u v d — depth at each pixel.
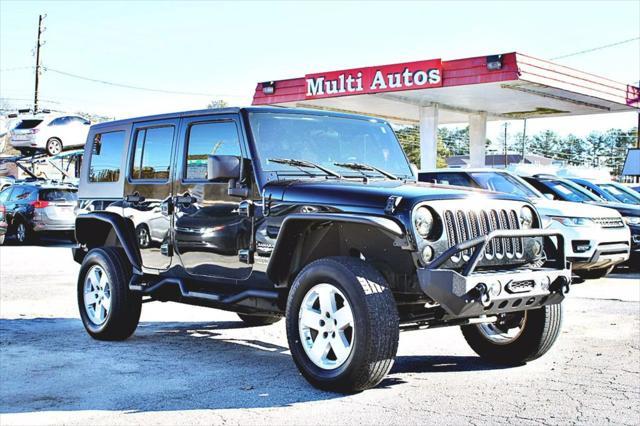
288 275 5.70
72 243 21.16
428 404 4.98
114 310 7.10
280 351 6.79
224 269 6.12
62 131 28.25
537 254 5.56
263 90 27.03
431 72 22.84
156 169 6.88
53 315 8.91
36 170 32.66
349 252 5.54
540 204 11.45
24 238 20.28
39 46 48.38
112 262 7.20
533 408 4.90
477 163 29.94
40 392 5.40
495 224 5.38
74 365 6.21
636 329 7.71
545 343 5.96
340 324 5.06
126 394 5.32
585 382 5.58
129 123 7.31
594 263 11.15
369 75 24.08
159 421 4.68
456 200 5.21
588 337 7.29
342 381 5.05
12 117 30.45
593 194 13.55
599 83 24.95
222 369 6.03
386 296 4.98
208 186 6.24
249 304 5.95
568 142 144.12
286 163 5.94
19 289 11.20
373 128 6.64
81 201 7.85
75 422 4.70
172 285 6.68
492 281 4.96
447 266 5.06
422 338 7.30
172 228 6.60
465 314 5.00
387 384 5.52
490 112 29.81
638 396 5.20
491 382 5.59
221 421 4.65
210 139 6.30
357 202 5.19
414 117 31.86
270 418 4.69
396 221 4.97
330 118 6.42
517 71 21.22
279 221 5.58
